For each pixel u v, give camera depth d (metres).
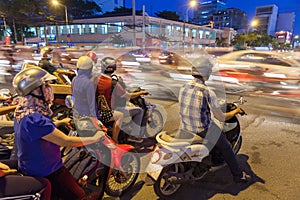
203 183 2.76
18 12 43.94
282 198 2.49
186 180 2.43
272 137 3.98
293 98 6.53
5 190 1.51
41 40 41.78
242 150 3.52
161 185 2.61
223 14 107.12
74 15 62.91
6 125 2.89
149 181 2.36
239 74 8.03
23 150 1.62
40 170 1.68
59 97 3.61
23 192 1.56
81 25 45.44
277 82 7.90
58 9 48.69
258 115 5.11
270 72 8.05
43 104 1.62
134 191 2.63
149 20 38.56
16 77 1.57
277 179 2.81
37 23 50.19
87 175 2.09
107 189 2.41
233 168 2.59
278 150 3.52
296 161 3.21
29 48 16.28
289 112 5.32
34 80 1.54
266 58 9.12
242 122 4.70
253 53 9.36
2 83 8.56
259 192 2.59
